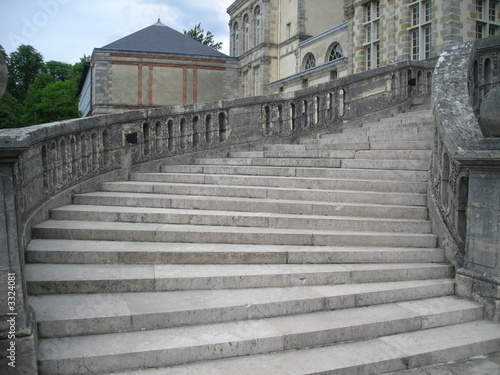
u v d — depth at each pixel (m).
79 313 4.15
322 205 6.74
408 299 5.24
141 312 4.21
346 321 4.55
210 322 4.41
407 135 9.03
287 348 4.21
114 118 8.45
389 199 6.89
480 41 6.97
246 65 44.59
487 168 5.12
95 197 7.25
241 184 8.16
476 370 4.27
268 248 5.68
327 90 11.53
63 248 5.36
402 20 21.06
